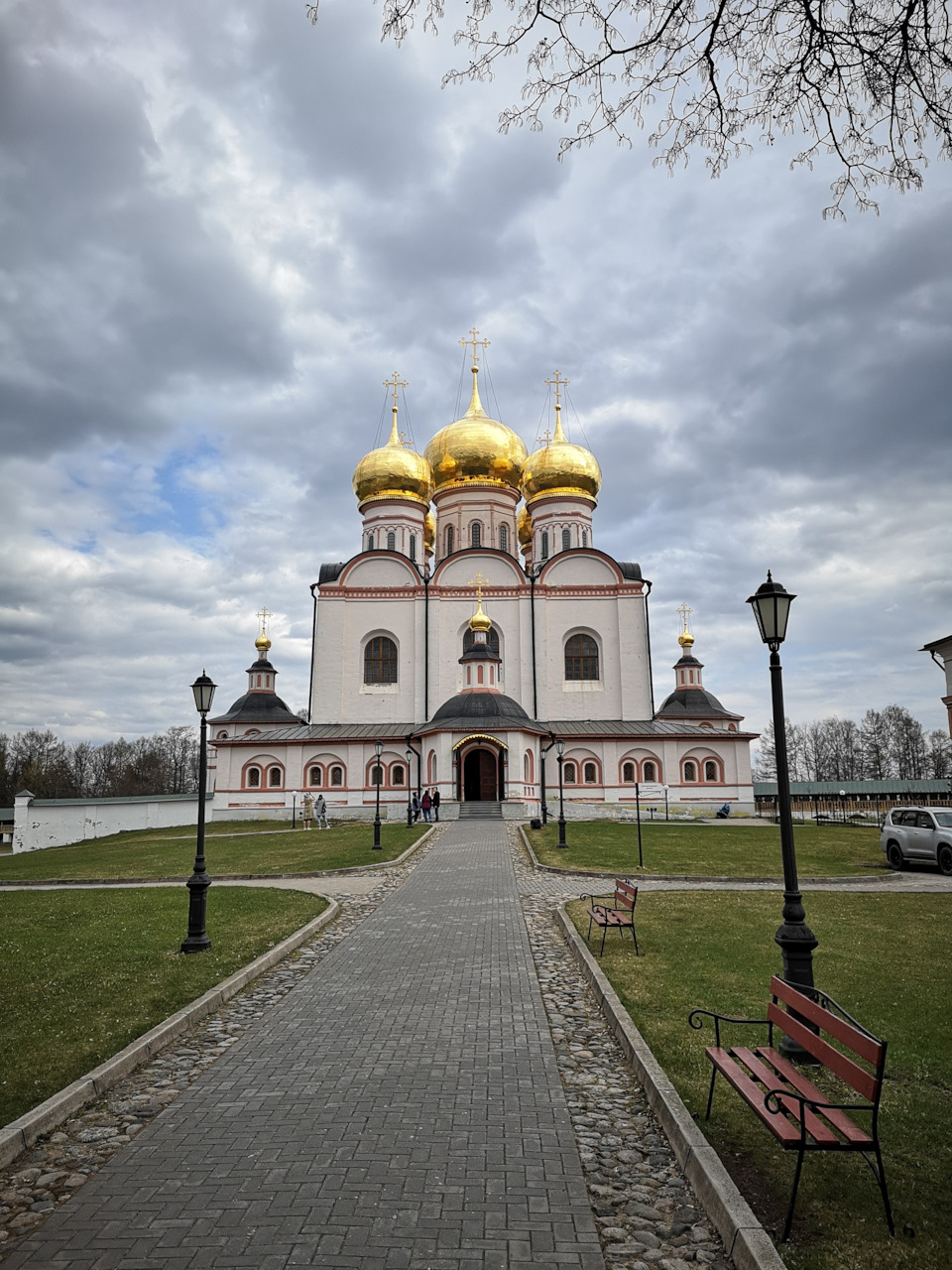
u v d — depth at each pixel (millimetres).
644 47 6074
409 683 50094
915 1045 8305
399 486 55031
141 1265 4809
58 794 95438
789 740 115625
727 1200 5207
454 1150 6180
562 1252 4902
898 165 6410
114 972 11648
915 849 23766
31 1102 7168
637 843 29703
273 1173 5863
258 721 53062
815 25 5996
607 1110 6980
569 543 54781
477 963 12086
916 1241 4906
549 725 48438
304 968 12062
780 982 7008
